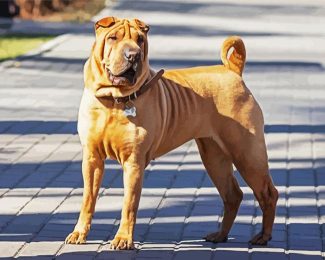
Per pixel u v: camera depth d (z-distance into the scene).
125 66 7.02
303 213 9.11
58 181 10.11
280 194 9.85
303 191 9.99
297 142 12.43
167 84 7.66
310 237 8.29
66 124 13.15
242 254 7.70
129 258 7.44
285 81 17.42
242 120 7.78
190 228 8.49
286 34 24.83
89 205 7.77
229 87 7.82
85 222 7.82
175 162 11.25
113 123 7.33
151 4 31.55
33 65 18.61
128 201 7.52
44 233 8.15
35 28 24.86
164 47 21.50
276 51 21.52
